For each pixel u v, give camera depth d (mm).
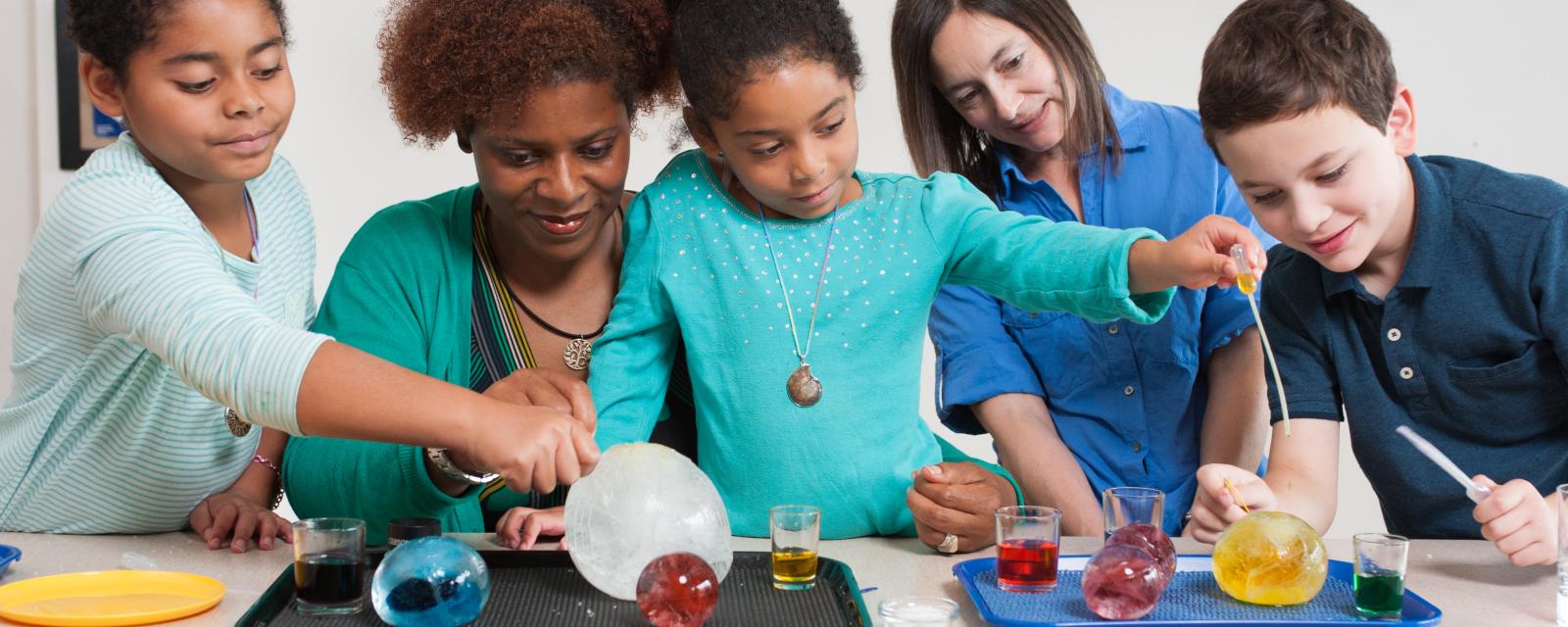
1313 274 1715
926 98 2043
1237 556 1179
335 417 1179
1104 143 2029
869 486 1515
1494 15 3576
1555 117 3580
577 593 1205
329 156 3865
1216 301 2027
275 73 1405
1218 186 2088
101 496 1497
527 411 1178
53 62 3908
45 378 1473
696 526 1188
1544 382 1624
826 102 1443
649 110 1629
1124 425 2086
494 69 1407
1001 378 2092
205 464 1504
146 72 1335
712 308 1558
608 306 1699
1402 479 1713
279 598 1178
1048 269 1465
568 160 1464
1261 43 1541
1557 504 1232
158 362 1426
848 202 1588
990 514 1416
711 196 1595
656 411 1617
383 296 1628
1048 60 1952
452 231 1673
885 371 1542
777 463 1521
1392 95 1580
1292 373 1743
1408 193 1642
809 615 1126
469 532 1607
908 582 1312
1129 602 1106
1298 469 1690
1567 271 1564
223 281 1283
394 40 1575
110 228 1312
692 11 1497
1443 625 1154
